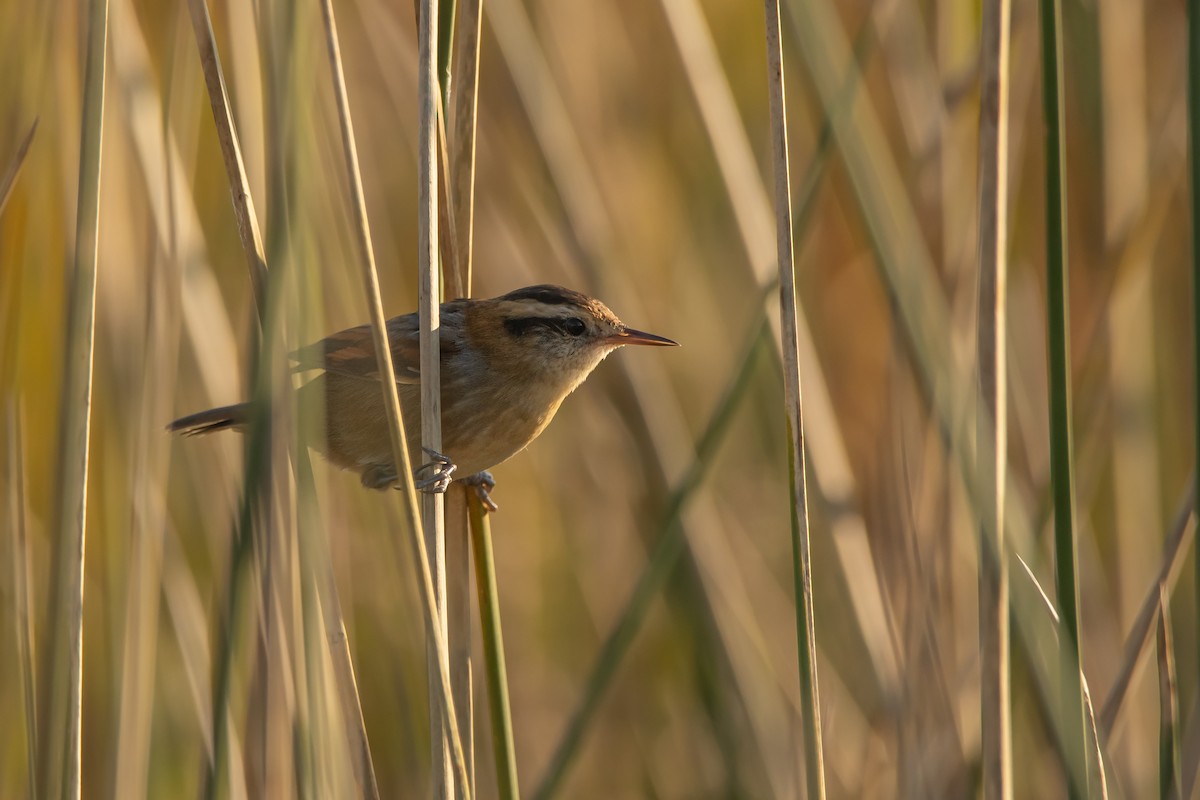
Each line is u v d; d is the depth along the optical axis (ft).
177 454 34.24
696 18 33.01
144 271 28.14
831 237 40.50
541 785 27.22
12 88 27.76
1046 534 30.14
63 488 21.27
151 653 25.80
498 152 39.09
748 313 40.68
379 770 33.50
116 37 27.58
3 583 27.81
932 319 27.14
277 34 19.02
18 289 27.48
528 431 29.37
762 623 38.09
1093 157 32.48
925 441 29.40
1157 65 37.88
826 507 31.50
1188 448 36.78
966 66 31.55
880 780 31.19
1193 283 19.45
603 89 41.04
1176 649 32.89
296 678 19.49
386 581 34.09
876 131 31.22
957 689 28.58
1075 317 35.14
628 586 37.96
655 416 35.47
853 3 37.70
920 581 27.37
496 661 23.67
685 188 42.16
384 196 40.06
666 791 36.60
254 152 24.30
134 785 25.39
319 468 22.90
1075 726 20.75
